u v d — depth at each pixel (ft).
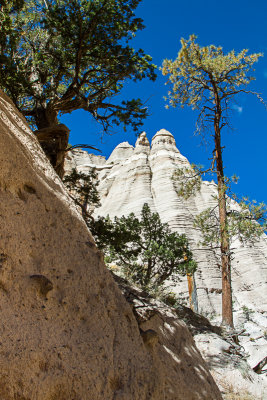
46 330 8.89
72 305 10.64
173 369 13.89
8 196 11.34
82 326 10.39
